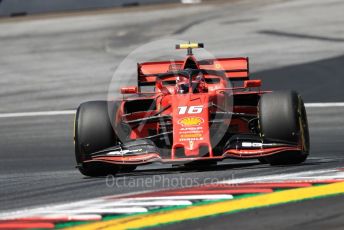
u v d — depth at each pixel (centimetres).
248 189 2664
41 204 2645
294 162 3328
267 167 3275
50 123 6197
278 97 3269
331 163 3303
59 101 7556
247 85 3400
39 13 15412
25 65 10156
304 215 2267
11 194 2959
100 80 8756
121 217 2344
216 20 13075
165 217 2317
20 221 2358
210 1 15662
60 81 8831
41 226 2273
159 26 12912
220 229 2152
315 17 12456
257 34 11369
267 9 13800
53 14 15075
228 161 3941
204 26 12512
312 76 7962
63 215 2411
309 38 10681
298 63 8869
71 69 9619
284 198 2505
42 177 3531
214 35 11588
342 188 2622
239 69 3928
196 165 3669
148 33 12262
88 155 3322
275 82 7788
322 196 2511
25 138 5544
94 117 3341
